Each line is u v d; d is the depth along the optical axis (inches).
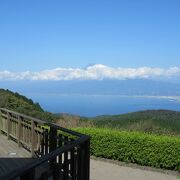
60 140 321.4
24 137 444.1
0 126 574.6
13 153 420.5
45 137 365.7
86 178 277.4
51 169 230.7
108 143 538.3
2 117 565.9
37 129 393.4
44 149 370.0
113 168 501.4
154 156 499.5
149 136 516.4
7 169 344.5
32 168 172.7
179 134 653.9
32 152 402.3
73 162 256.5
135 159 515.2
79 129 573.0
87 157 277.0
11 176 156.2
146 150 505.4
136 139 514.0
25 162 375.9
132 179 447.8
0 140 511.8
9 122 518.9
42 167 309.0
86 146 276.8
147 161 504.7
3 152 426.3
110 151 535.2
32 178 173.2
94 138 550.0
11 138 515.8
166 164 492.4
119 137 529.0
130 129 684.7
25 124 438.0
